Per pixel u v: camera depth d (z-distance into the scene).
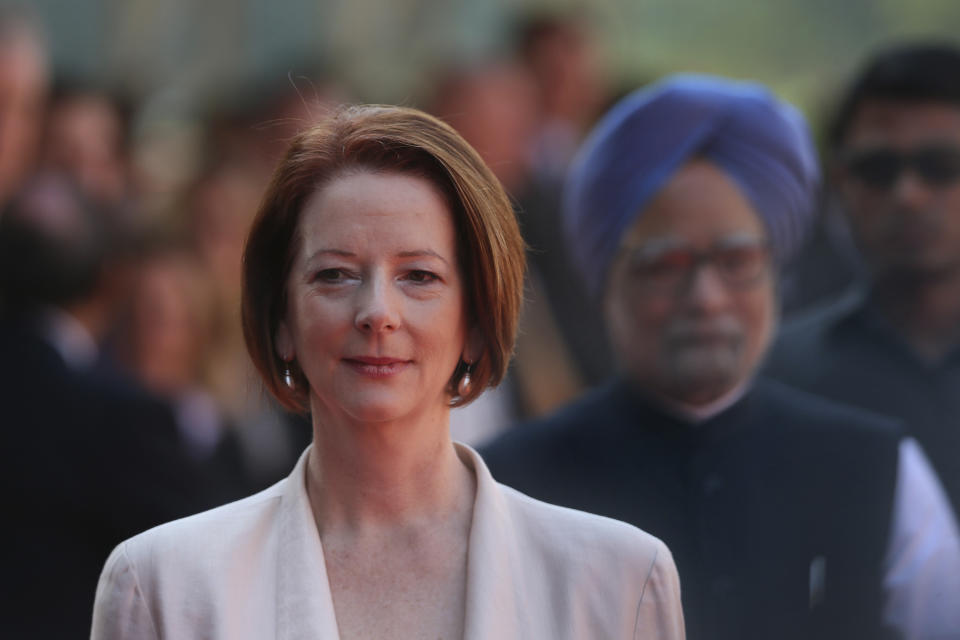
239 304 8.22
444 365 7.78
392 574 7.91
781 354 13.34
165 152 25.66
